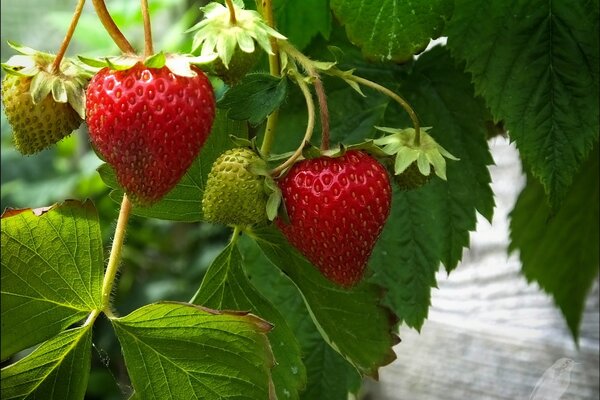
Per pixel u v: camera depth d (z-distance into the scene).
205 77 0.34
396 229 0.44
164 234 0.99
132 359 0.36
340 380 0.44
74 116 0.35
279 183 0.35
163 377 0.36
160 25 0.79
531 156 0.39
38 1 1.01
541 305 0.57
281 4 0.41
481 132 0.43
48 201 0.86
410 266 0.44
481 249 0.61
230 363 0.36
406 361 0.64
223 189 0.34
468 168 0.43
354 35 0.38
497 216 0.60
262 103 0.35
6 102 0.35
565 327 0.55
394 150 0.36
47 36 1.02
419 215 0.44
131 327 0.36
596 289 0.54
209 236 0.96
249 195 0.34
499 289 0.59
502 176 0.60
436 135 0.43
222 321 0.35
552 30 0.40
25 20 1.02
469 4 0.40
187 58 0.34
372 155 0.36
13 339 0.34
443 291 0.62
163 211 0.38
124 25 0.65
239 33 0.34
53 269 0.35
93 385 0.91
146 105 0.33
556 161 0.39
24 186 0.88
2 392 0.35
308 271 0.39
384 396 0.66
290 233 0.36
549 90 0.39
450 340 0.61
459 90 0.43
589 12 0.39
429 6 0.38
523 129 0.39
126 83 0.33
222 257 0.39
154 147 0.33
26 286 0.34
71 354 0.36
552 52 0.40
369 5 0.38
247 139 0.37
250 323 0.35
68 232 0.35
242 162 0.34
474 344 0.60
